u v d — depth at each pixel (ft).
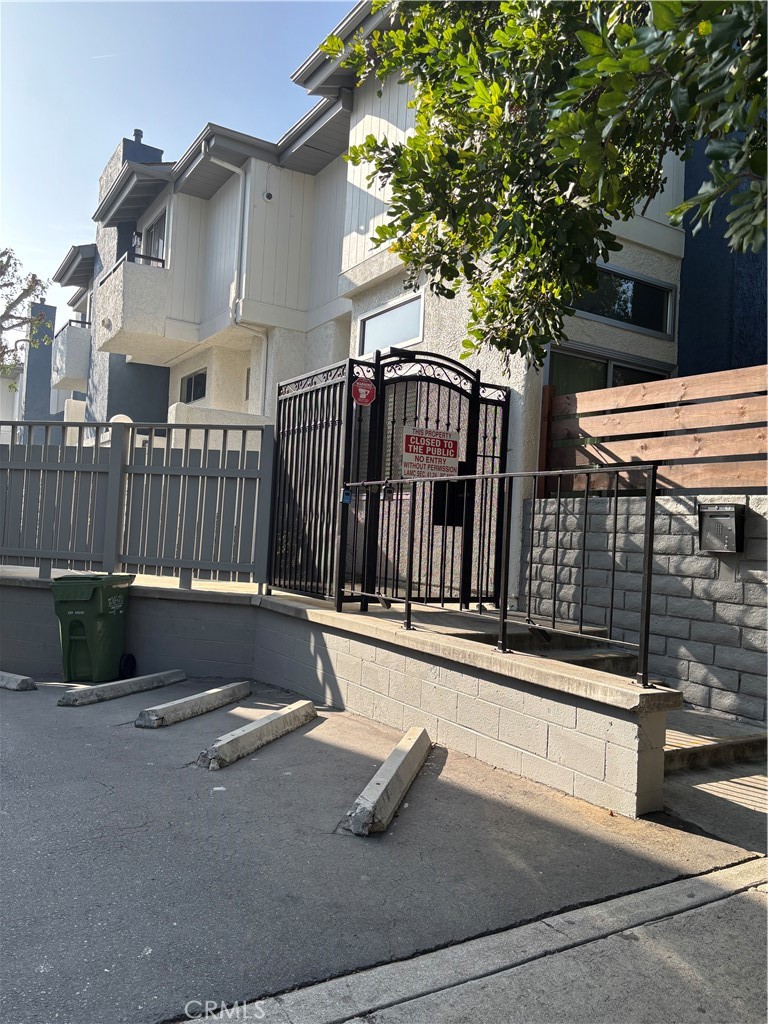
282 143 44.57
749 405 19.39
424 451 22.93
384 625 19.40
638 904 10.48
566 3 13.65
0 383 126.82
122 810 13.30
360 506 27.04
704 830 12.98
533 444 25.08
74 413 71.15
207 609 25.62
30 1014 7.72
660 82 9.11
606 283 27.20
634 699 12.98
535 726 15.11
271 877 10.99
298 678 22.88
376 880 10.99
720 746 16.49
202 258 53.06
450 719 17.15
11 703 21.17
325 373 23.31
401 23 18.24
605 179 11.56
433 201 15.47
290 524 24.68
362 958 9.00
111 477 27.43
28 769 15.30
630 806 13.34
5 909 9.81
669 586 20.31
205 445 26.48
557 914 10.19
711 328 27.86
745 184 26.40
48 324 83.87
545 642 20.12
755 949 9.48
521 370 25.25
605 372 27.32
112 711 20.35
